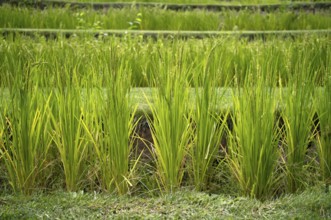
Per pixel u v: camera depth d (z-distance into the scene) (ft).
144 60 23.15
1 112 15.56
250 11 47.21
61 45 23.30
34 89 15.71
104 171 15.40
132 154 17.12
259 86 15.24
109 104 15.19
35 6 48.06
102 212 13.52
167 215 13.32
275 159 15.61
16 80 15.61
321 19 42.80
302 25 42.22
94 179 15.90
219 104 16.96
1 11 40.40
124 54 22.66
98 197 14.38
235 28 37.27
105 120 15.39
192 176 16.21
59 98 15.62
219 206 13.79
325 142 16.15
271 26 41.91
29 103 15.28
